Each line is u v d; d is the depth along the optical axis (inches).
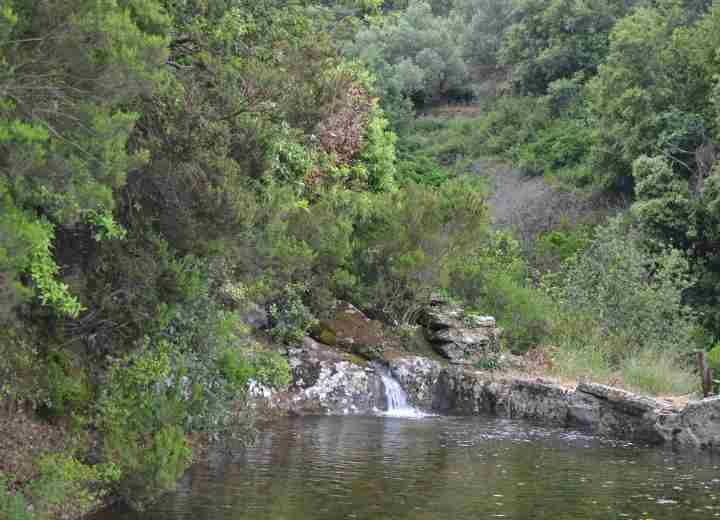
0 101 257.9
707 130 1494.8
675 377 839.7
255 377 592.4
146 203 432.8
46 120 288.4
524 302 986.1
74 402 426.6
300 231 832.9
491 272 1027.9
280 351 808.9
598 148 1728.6
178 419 434.3
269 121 476.7
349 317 898.7
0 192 255.0
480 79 2716.5
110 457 392.5
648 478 520.1
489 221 949.2
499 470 530.0
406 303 932.0
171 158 422.3
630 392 736.3
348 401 806.5
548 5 2372.0
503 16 2741.1
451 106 2613.2
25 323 406.9
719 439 631.8
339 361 824.9
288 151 528.4
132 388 436.8
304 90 506.0
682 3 1854.1
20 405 401.1
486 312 986.7
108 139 289.4
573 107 2167.8
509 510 423.5
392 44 2669.8
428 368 862.5
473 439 658.2
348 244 861.2
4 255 243.1
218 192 418.6
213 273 497.7
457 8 3112.7
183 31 467.2
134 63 288.7
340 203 896.3
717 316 1252.5
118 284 421.4
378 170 1108.5
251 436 550.9
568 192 1844.2
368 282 935.0
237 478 469.7
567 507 434.0
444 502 435.5
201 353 499.2
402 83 2420.0
